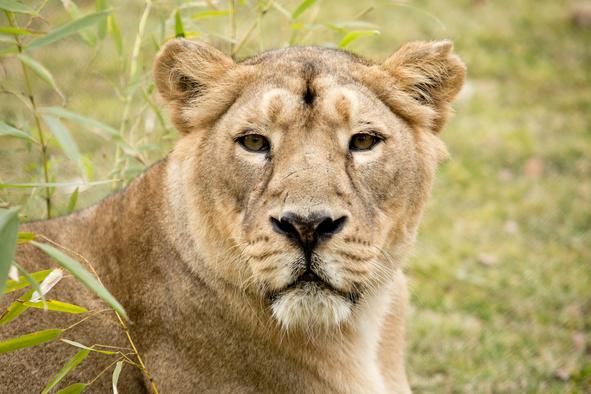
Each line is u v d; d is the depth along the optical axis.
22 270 7.09
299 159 8.02
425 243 17.28
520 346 13.98
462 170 20.33
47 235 9.45
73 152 8.50
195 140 8.91
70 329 9.08
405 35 27.03
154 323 9.03
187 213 8.79
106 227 9.48
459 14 29.39
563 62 27.11
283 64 8.65
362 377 9.18
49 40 8.37
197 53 9.04
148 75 12.09
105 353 9.02
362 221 8.09
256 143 8.36
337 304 8.01
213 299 8.73
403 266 9.21
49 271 7.86
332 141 8.21
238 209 8.41
